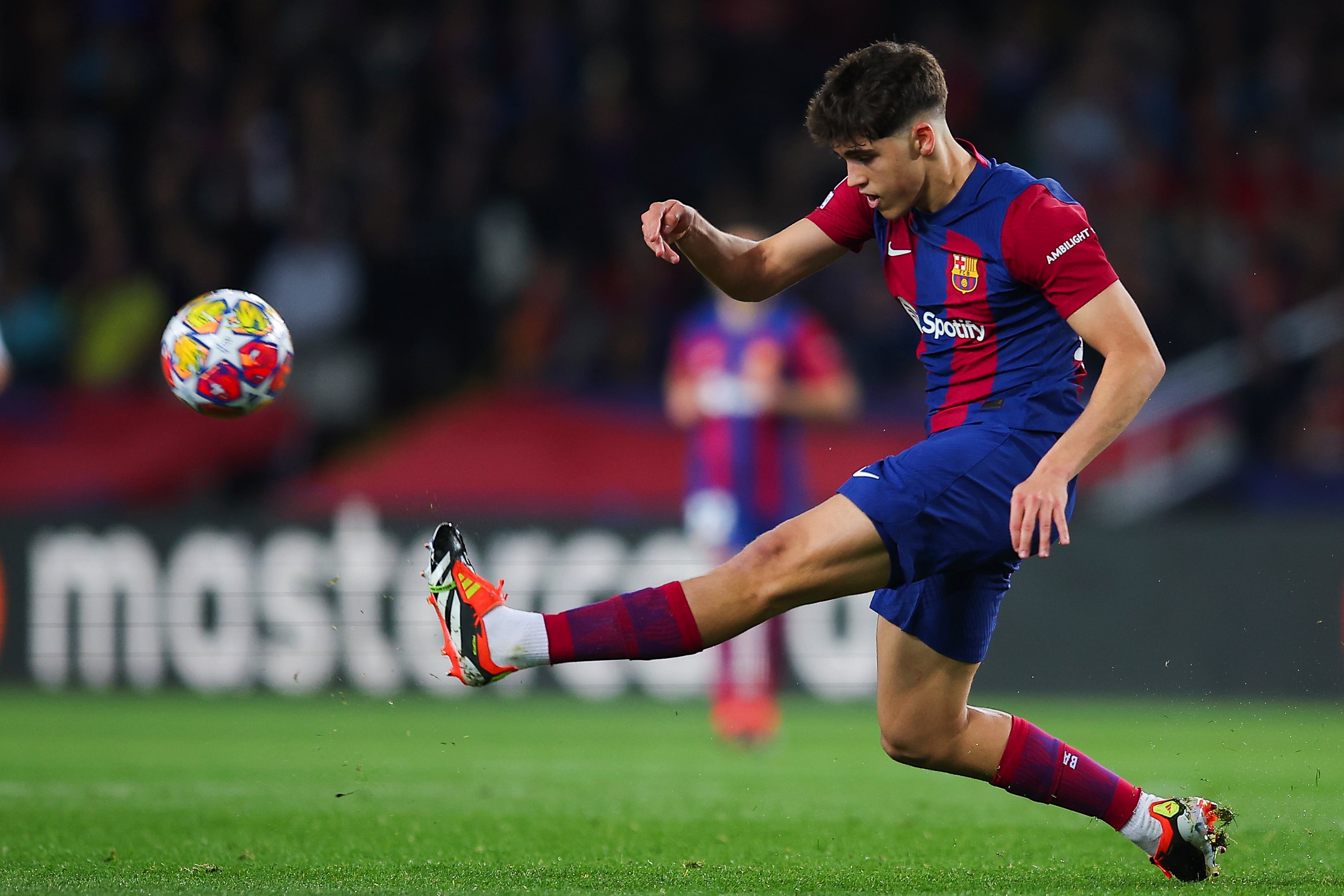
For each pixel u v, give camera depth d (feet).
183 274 150.71
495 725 103.14
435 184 160.97
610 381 149.38
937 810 61.93
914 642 43.21
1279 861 47.32
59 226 156.66
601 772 76.07
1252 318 147.02
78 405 131.34
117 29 168.55
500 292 152.87
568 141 162.40
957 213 41.37
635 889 40.65
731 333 88.43
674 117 164.86
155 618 120.67
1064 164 163.22
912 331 145.89
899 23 174.60
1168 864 42.93
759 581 39.73
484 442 129.08
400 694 119.65
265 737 92.99
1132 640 117.80
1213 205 164.86
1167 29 173.68
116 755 82.43
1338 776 75.05
